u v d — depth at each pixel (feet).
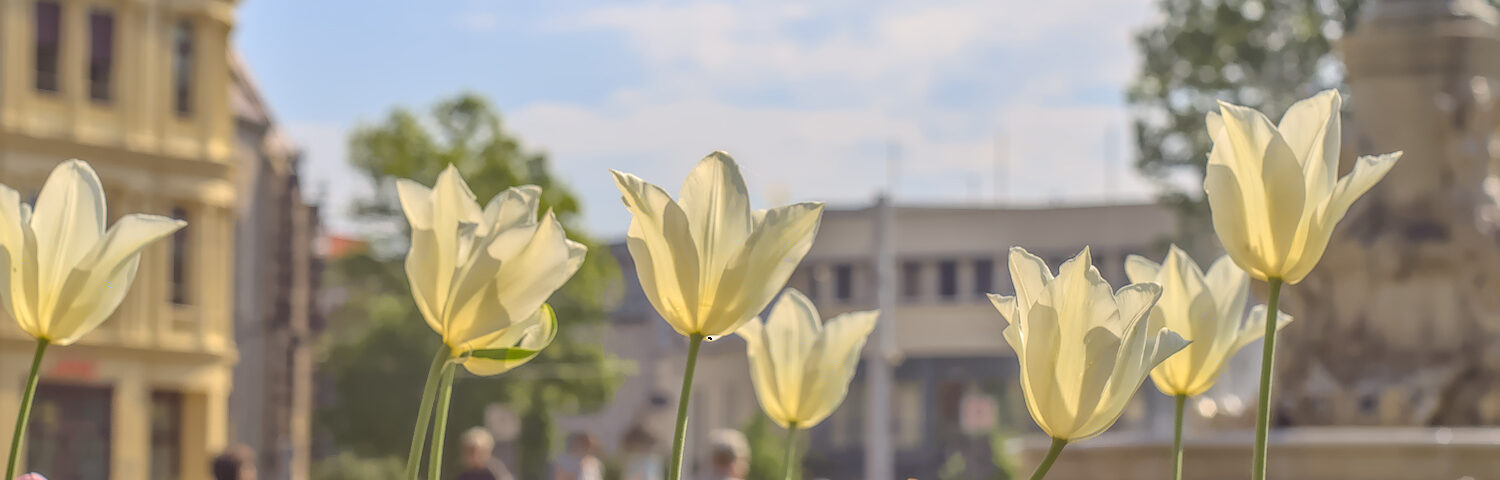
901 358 211.00
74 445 99.09
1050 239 199.00
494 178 131.44
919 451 209.26
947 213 208.44
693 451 212.64
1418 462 24.27
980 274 207.41
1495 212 31.40
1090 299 4.47
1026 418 205.77
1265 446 4.92
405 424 134.10
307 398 143.13
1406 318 30.86
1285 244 4.91
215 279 108.58
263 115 136.05
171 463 106.42
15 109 97.50
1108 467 27.30
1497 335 30.78
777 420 7.07
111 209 102.27
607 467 179.11
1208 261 115.75
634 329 207.10
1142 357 4.49
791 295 7.14
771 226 4.75
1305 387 31.27
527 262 4.72
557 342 137.80
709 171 4.75
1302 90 111.34
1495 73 31.91
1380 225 31.14
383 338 135.33
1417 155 31.32
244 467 38.68
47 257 5.04
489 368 4.82
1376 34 31.83
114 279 5.11
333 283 161.07
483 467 38.73
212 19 108.58
